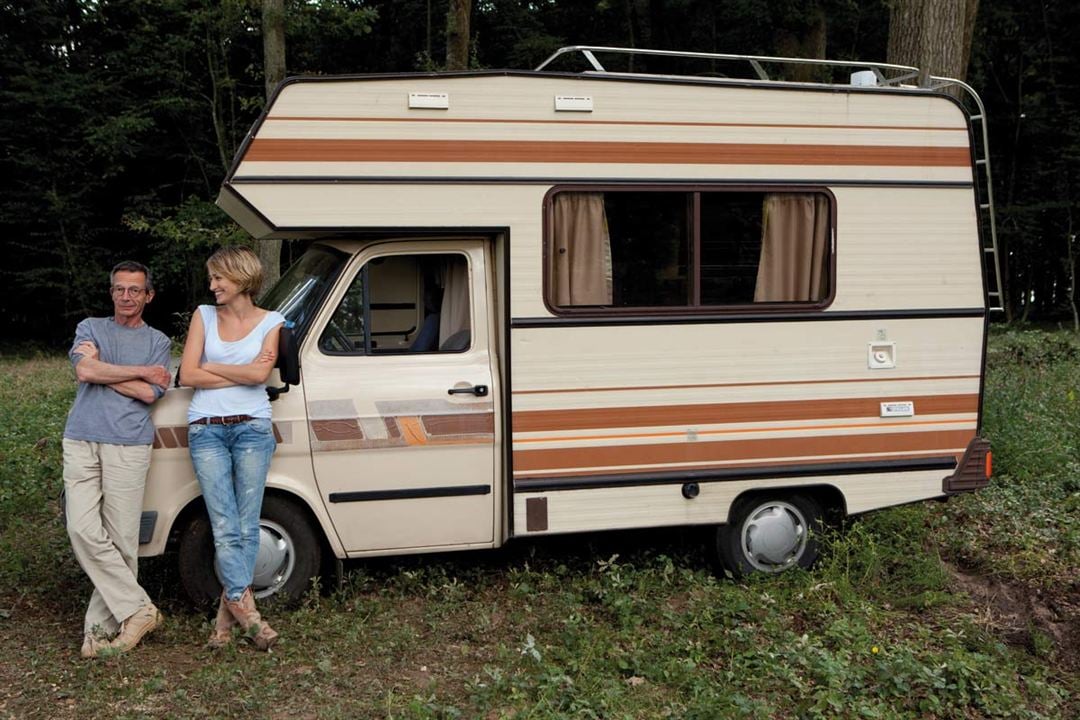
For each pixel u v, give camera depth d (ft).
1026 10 81.35
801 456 18.78
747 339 18.42
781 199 18.56
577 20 82.48
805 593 18.12
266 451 15.79
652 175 17.93
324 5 56.03
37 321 76.18
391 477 17.21
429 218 17.06
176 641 15.94
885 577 19.49
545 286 17.51
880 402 19.04
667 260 18.11
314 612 16.75
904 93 18.94
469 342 17.74
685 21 79.97
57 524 21.83
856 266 18.88
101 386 15.39
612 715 13.56
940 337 19.26
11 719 13.29
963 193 19.31
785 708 14.32
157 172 75.51
